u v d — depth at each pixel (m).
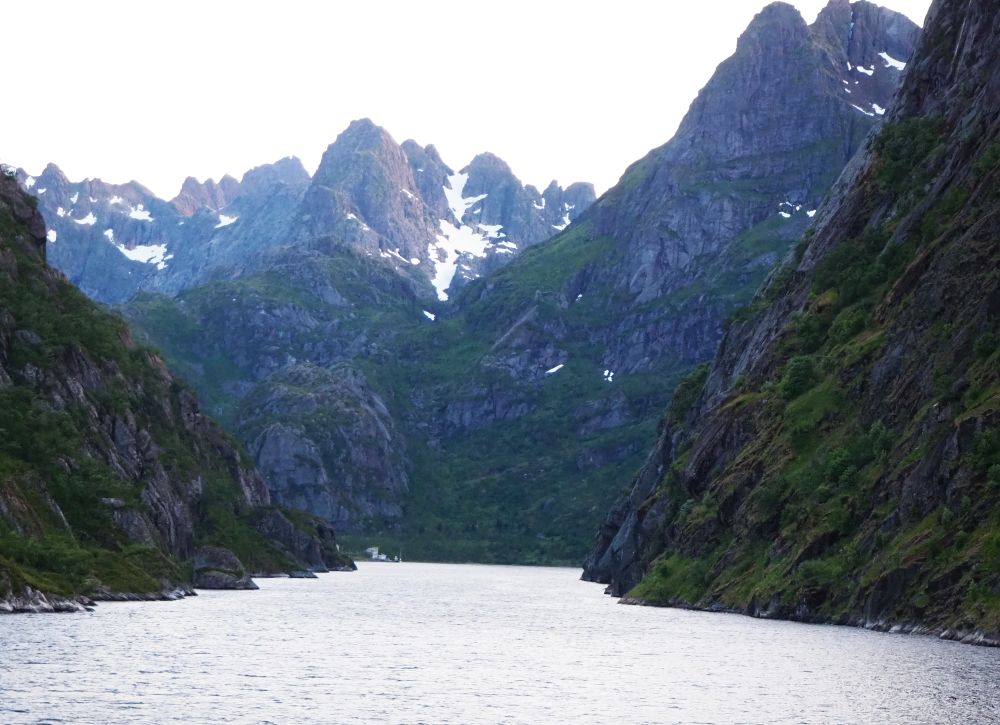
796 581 141.50
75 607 140.75
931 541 121.69
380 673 98.31
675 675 98.31
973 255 141.62
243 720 74.62
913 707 80.62
